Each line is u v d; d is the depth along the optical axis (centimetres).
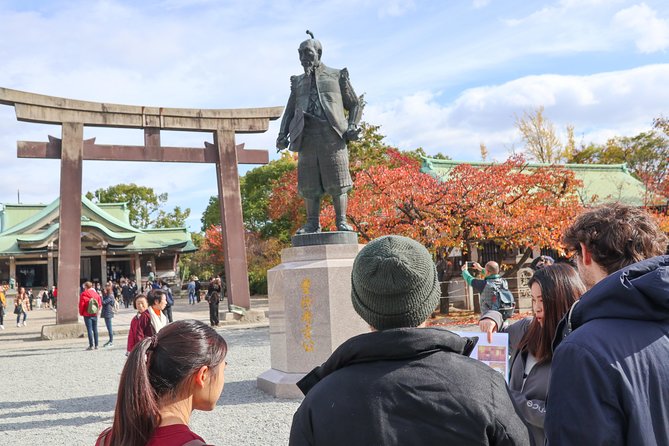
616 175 2561
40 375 1024
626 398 153
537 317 279
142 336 706
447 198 1504
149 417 166
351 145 2255
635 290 162
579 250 198
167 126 1777
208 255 4309
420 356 158
